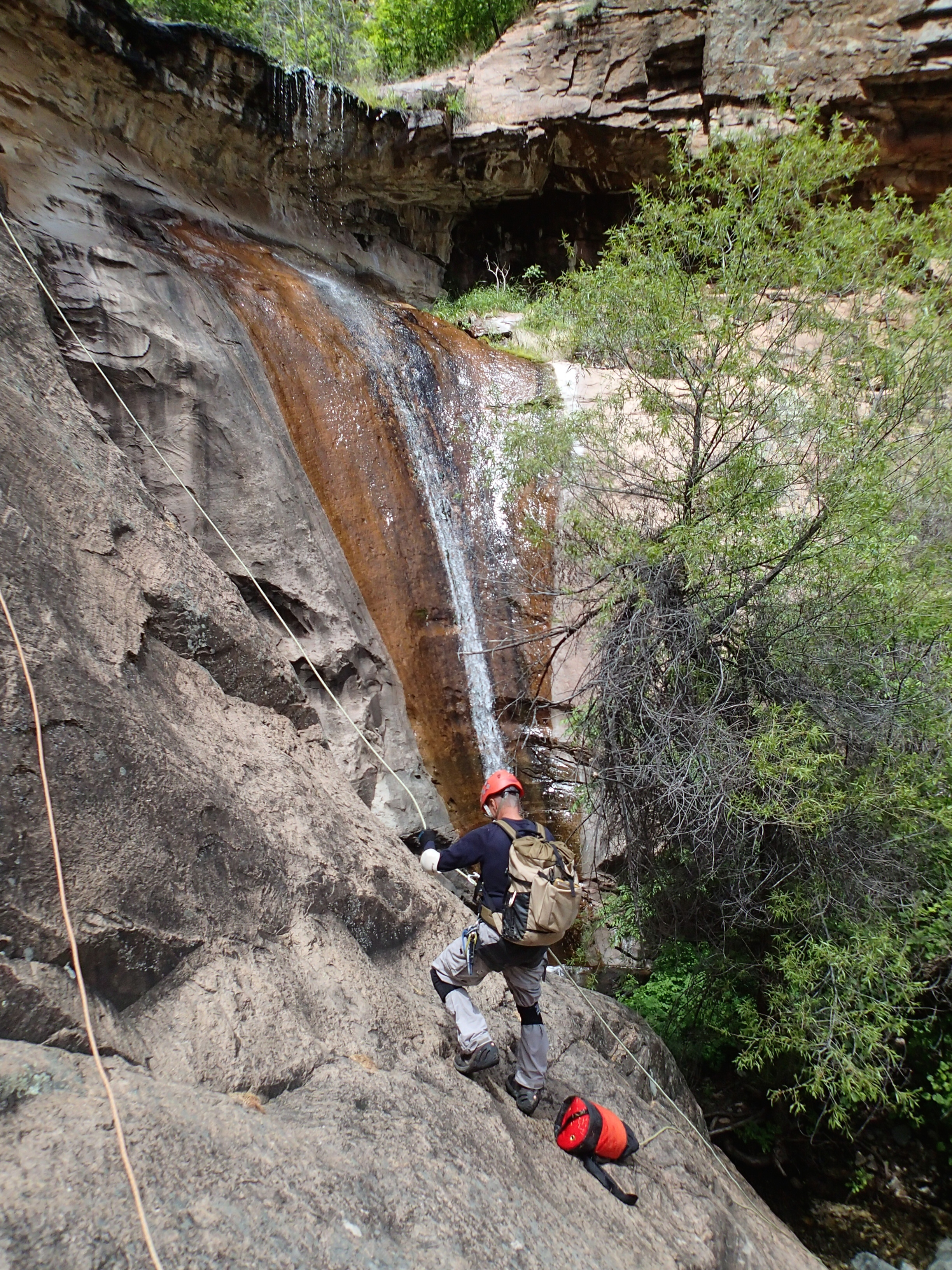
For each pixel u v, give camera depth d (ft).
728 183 22.76
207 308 27.04
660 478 23.26
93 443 16.06
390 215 47.78
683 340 21.44
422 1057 12.78
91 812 10.60
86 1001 8.93
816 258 21.34
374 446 30.09
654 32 42.60
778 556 20.94
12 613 11.21
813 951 19.97
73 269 23.86
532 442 25.72
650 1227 12.96
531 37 44.62
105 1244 6.64
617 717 21.91
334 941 13.48
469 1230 9.37
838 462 21.35
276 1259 7.40
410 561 29.53
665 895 22.44
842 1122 25.29
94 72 31.71
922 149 42.65
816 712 20.95
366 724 24.84
